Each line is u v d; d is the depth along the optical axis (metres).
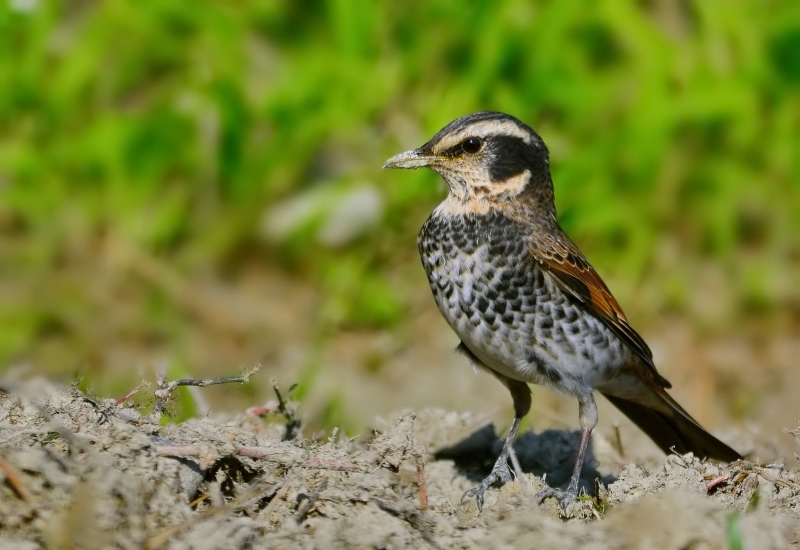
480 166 9.41
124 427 7.50
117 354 13.35
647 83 14.91
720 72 15.17
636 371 9.54
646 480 8.32
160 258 14.72
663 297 14.09
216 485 7.55
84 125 15.27
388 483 8.06
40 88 15.35
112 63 15.51
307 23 15.92
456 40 15.28
